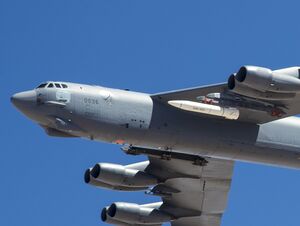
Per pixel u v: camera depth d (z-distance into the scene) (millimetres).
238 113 86625
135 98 86812
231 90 82812
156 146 87875
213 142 88875
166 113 87250
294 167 93812
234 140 89750
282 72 82188
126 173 96312
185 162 96188
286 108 87688
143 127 86125
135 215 100250
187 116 88000
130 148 92438
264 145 91062
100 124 84938
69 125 84312
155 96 87438
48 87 84938
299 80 81812
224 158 91500
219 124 89312
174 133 87188
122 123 85500
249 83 81312
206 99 86188
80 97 84875
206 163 94562
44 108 84188
